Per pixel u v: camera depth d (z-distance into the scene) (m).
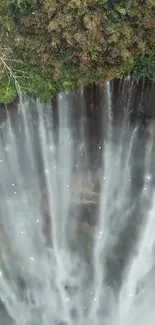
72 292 12.90
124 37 9.55
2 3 9.56
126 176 13.17
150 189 13.09
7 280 12.92
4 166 13.55
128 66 10.23
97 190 13.16
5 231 13.20
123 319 12.56
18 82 10.88
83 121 12.38
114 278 12.92
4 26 9.88
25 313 12.73
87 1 9.17
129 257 12.90
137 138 12.73
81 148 13.08
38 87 11.08
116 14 9.47
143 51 9.88
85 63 9.91
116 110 12.04
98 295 12.84
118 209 13.12
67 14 9.34
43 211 13.30
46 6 9.30
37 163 13.49
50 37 9.83
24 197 13.43
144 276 12.88
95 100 11.72
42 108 11.96
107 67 10.06
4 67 10.47
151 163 13.09
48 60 10.12
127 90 11.42
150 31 9.68
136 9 9.38
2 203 13.49
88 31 9.45
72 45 9.69
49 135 12.87
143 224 13.01
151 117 12.16
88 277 12.96
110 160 13.13
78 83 10.78
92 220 13.11
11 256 12.97
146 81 11.12
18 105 11.88
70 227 13.16
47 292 12.91
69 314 12.69
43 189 13.38
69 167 13.35
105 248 12.96
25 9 9.73
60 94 11.48
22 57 10.48
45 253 13.06
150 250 12.96
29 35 10.04
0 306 12.77
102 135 12.70
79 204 13.19
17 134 12.93
